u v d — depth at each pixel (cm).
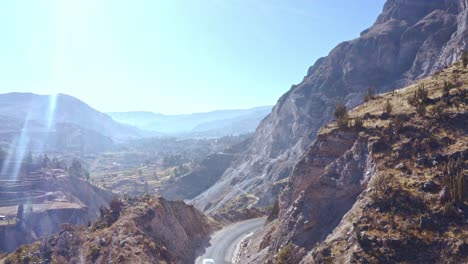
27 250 3650
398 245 1755
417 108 2683
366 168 2419
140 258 3120
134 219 3806
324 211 2508
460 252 1611
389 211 1973
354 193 2405
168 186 18100
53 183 14000
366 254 1770
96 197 15062
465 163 2053
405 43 12644
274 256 2684
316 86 15550
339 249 1944
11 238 10344
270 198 11119
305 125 14338
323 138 2956
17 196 12950
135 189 18400
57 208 11838
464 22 10075
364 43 14050
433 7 13975
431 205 1900
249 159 17500
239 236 5044
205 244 4681
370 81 13150
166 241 3931
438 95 2772
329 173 2648
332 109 13500
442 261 1614
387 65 13038
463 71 3098
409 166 2228
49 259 3369
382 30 13938
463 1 11362
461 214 1789
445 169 2062
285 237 2667
